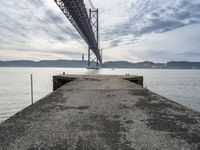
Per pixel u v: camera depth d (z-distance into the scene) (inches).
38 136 84.3
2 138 81.7
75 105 143.9
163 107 138.2
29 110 126.4
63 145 76.0
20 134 86.3
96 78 381.7
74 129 93.4
